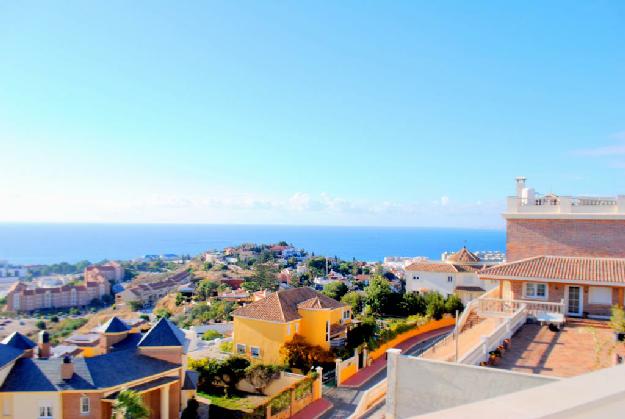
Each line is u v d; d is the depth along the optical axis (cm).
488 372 1498
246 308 4606
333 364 4319
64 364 2864
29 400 2789
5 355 2922
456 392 1541
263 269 15425
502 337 2245
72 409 2823
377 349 4581
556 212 3391
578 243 3303
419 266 7088
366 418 2425
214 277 16438
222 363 3966
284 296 4756
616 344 2228
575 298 2922
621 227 3200
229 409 3438
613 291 2838
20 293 15325
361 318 5684
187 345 3684
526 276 2962
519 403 296
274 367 3816
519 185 3612
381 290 6359
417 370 1609
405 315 6178
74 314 14800
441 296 5972
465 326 3000
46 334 3659
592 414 301
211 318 9294
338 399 3569
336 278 14388
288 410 3250
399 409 1634
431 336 5247
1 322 13062
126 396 2572
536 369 1866
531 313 2730
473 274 6731
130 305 14400
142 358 3331
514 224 3478
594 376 353
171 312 11688
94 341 6159
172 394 3353
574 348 2164
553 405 291
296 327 4509
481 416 273
